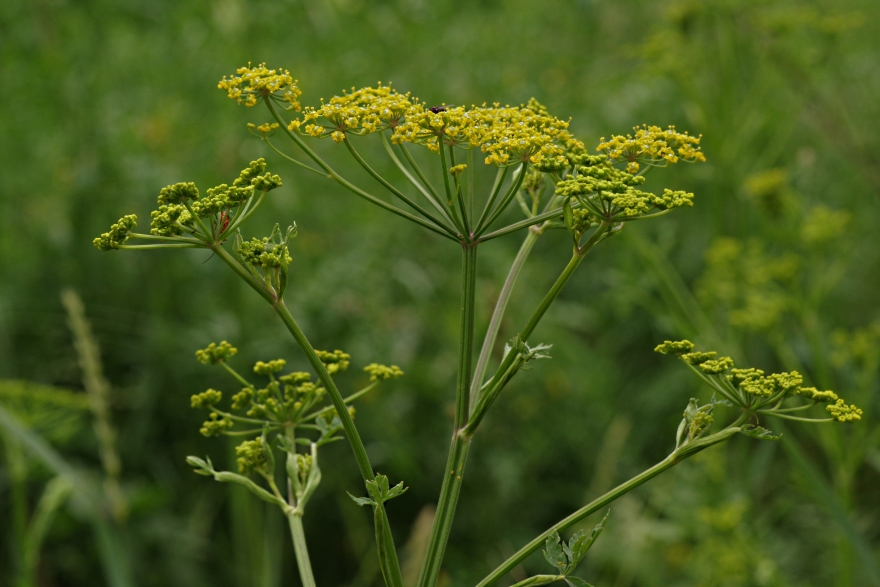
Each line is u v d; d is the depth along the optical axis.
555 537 1.97
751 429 2.02
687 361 2.18
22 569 3.98
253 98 2.13
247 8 6.07
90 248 5.91
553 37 7.77
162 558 4.95
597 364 5.94
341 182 2.12
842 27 5.77
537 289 6.16
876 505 5.70
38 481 5.19
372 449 5.12
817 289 4.82
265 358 5.39
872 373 4.51
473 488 5.30
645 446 5.87
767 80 5.81
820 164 7.08
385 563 1.99
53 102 6.09
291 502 2.34
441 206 2.12
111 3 6.48
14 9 6.22
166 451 5.42
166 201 1.96
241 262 1.98
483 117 2.11
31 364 5.64
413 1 6.77
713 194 5.63
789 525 5.64
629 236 5.03
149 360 5.49
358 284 5.60
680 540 5.18
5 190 6.07
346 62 6.41
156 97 6.29
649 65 5.82
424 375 5.48
